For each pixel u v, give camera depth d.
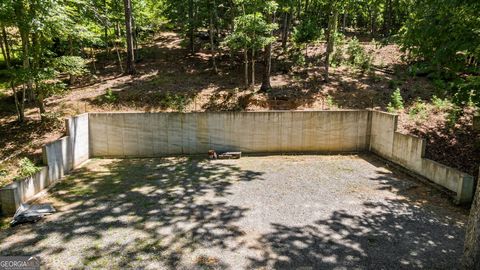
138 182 11.52
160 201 9.84
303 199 10.02
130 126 14.65
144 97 17.14
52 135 13.90
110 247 7.27
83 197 10.15
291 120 15.15
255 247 7.30
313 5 28.78
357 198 10.12
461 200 9.59
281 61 23.12
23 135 13.77
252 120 15.02
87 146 14.27
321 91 18.42
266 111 14.98
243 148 15.28
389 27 29.23
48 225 8.30
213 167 13.28
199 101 17.17
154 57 24.50
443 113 15.48
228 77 20.59
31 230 8.05
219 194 10.40
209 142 15.12
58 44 19.53
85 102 16.56
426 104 16.56
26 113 15.45
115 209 9.27
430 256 6.99
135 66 22.48
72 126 12.93
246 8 17.84
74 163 13.11
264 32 18.39
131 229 8.09
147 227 8.20
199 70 21.81
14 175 10.95
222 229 8.11
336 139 15.49
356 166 13.45
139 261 6.73
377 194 10.45
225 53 25.34
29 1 11.75
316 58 23.80
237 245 7.38
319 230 8.09
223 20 22.36
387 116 14.06
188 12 23.16
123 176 12.16
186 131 14.94
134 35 23.62
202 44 27.42
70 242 7.48
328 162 14.02
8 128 14.17
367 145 15.67
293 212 9.10
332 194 10.43
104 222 8.47
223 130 15.05
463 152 12.27
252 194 10.41
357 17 38.94
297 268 6.54
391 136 13.79
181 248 7.24
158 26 30.31
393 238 7.72
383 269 6.54
